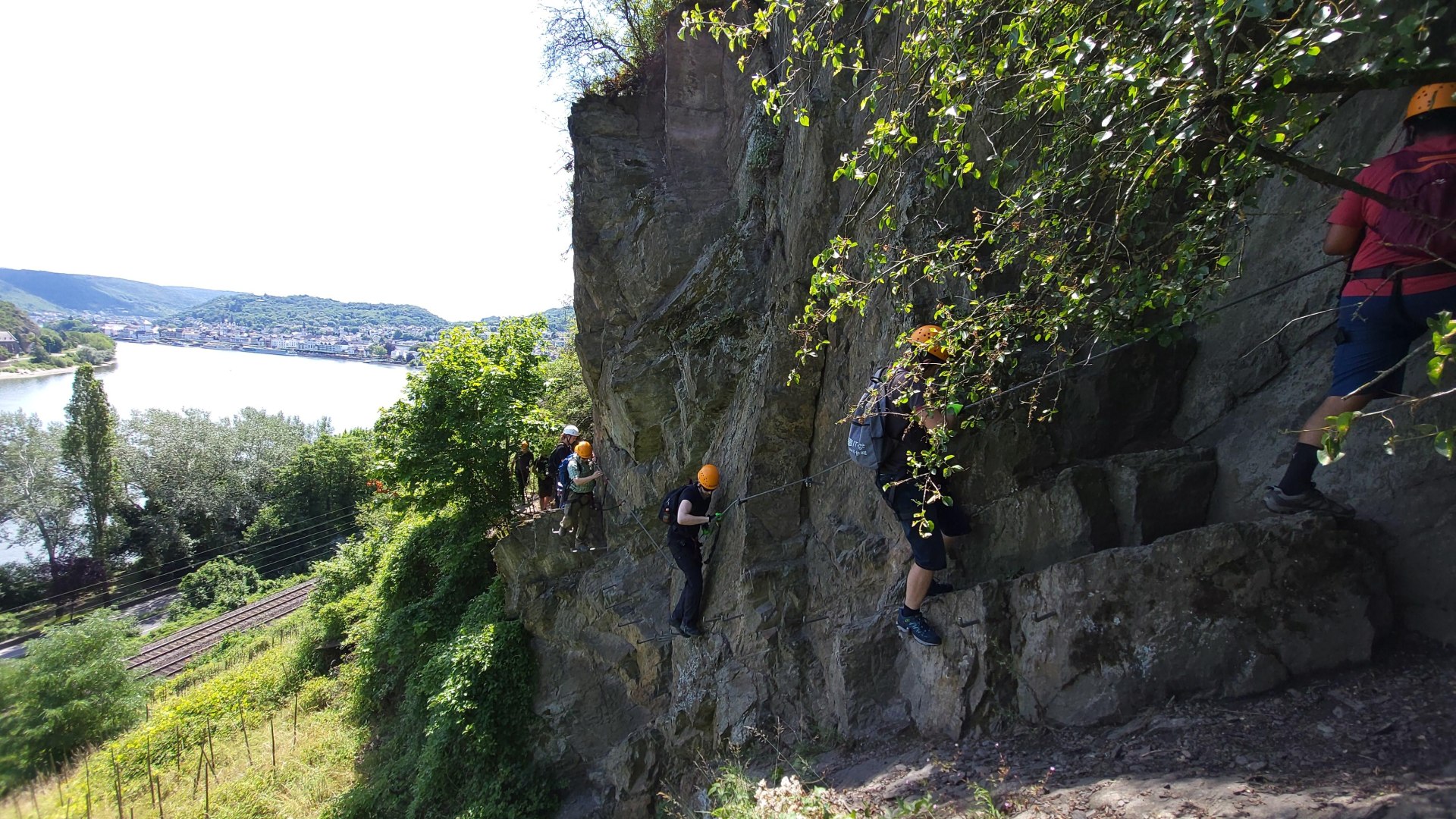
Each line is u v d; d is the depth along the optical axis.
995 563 4.52
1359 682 2.94
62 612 32.03
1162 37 2.67
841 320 5.69
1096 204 3.95
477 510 12.52
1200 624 3.30
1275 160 2.36
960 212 4.64
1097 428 4.42
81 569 33.81
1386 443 1.88
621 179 9.08
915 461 3.55
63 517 35.31
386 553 15.16
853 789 4.05
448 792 8.80
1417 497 3.08
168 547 37.53
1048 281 3.40
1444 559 2.96
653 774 6.92
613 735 8.30
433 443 12.20
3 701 12.48
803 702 5.58
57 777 12.49
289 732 13.05
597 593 8.46
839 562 5.54
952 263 3.64
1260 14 2.02
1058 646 3.70
